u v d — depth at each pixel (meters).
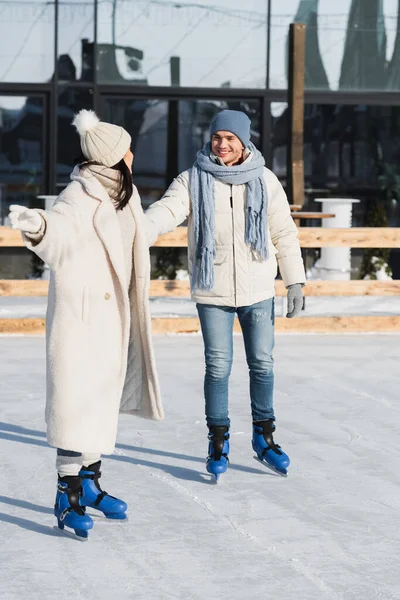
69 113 18.25
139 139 18.52
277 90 18.55
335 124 18.86
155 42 18.33
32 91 18.16
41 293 12.46
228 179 6.47
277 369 10.50
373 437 7.77
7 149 18.20
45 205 17.94
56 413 5.37
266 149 18.58
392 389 9.59
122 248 5.39
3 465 6.90
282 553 5.26
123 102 18.41
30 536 5.50
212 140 6.55
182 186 6.57
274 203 6.66
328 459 7.14
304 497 6.25
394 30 18.73
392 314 14.36
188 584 4.83
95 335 5.35
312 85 18.67
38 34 18.09
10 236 12.59
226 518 5.83
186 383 9.73
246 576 4.94
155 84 18.41
